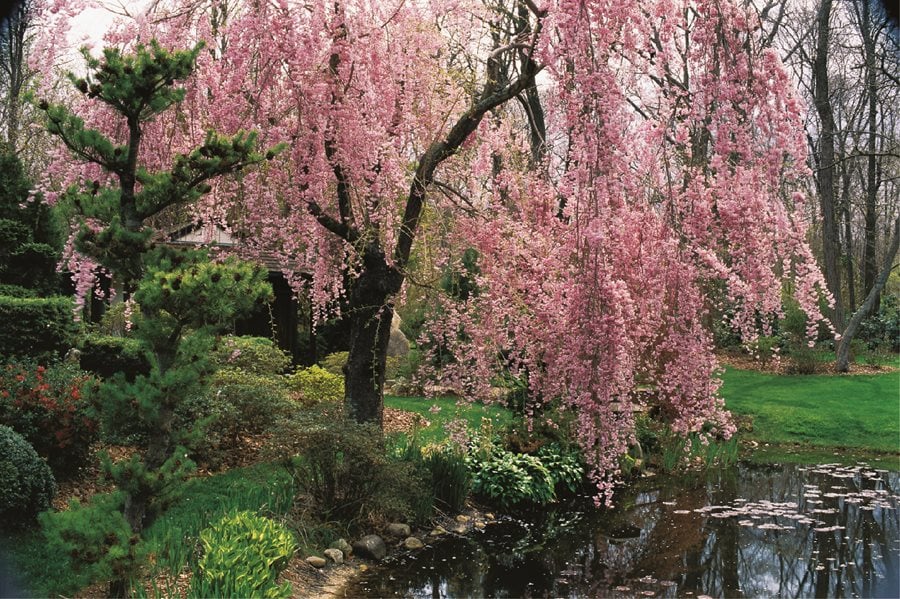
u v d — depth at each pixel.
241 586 4.80
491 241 6.52
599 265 4.95
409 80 6.62
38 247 11.78
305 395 11.29
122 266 4.83
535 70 6.45
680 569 6.61
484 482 8.44
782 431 13.72
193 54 4.73
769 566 6.69
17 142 12.63
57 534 4.29
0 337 9.50
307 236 6.72
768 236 4.89
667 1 5.03
